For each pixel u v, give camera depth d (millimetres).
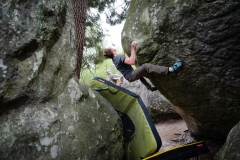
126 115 2908
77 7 3535
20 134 1498
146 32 2531
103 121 2053
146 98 6977
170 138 4766
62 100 1848
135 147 2711
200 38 2133
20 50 1578
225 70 2232
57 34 1978
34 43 1671
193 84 2584
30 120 1585
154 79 2889
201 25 2051
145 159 2268
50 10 1825
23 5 1641
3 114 1502
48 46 1823
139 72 2607
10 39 1535
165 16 2225
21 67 1590
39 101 1678
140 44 2541
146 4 2578
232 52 2068
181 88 2768
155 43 2469
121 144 2184
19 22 1595
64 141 1666
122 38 2879
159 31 2344
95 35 5777
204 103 2812
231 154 1762
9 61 1525
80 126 1830
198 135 3906
